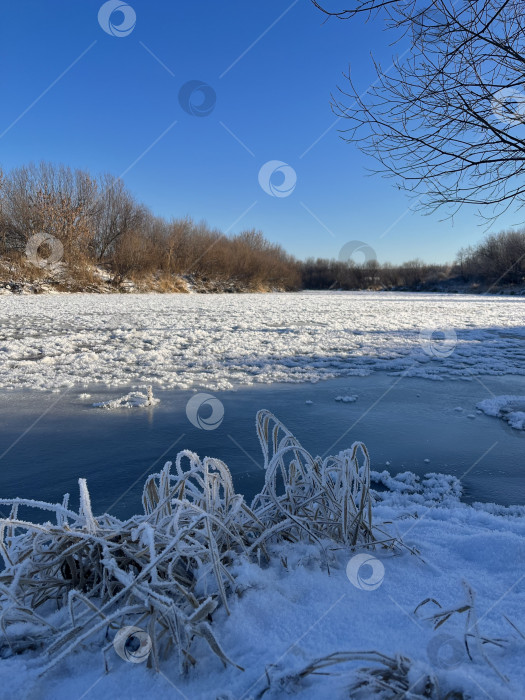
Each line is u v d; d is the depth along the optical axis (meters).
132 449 4.64
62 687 1.40
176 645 1.50
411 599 1.83
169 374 8.12
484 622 1.67
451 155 3.99
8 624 1.63
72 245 34.75
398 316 19.80
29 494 3.70
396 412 6.06
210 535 1.74
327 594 1.86
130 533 1.90
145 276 39.56
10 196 33.62
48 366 8.60
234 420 5.61
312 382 7.73
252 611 1.68
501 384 7.73
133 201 39.47
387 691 1.28
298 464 2.61
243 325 15.48
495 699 1.24
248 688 1.34
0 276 31.97
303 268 67.25
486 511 3.38
